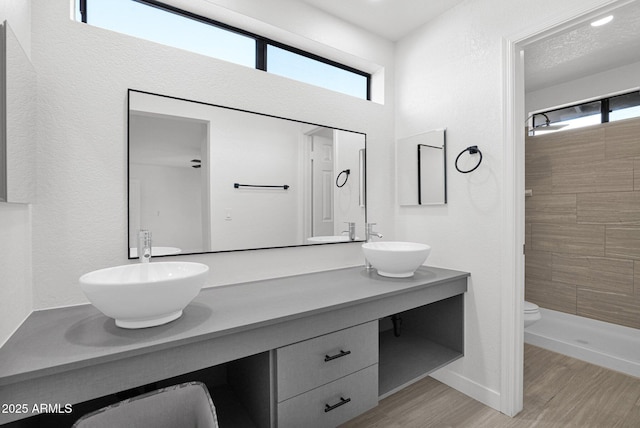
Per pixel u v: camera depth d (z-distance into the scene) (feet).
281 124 6.36
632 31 7.72
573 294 9.88
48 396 2.70
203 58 5.48
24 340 3.18
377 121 7.89
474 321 6.44
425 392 6.72
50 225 4.25
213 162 5.57
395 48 8.24
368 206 7.72
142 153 4.91
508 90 5.81
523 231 5.95
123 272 4.17
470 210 6.49
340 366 4.47
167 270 4.47
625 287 8.84
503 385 5.92
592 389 6.66
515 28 5.73
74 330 3.44
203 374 5.34
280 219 6.33
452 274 6.38
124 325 3.47
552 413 5.90
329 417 4.35
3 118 2.97
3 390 2.55
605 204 9.21
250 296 4.81
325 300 4.55
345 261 7.29
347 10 6.89
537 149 10.75
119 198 4.73
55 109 4.28
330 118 7.09
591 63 9.48
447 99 6.93
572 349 8.16
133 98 4.83
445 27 6.97
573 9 4.96
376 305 4.94
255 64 6.52
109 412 3.09
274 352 3.93
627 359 7.34
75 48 4.43
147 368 3.09
